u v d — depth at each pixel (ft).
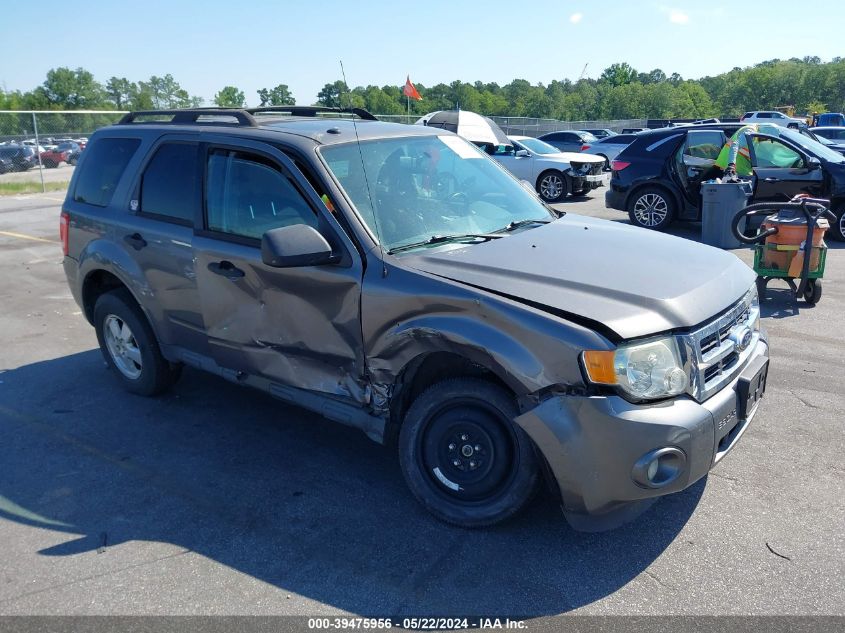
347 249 11.63
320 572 10.34
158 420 15.72
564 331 9.60
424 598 9.73
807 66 347.36
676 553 10.61
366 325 11.44
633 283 10.50
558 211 15.38
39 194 67.26
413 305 10.84
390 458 13.84
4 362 19.84
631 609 9.43
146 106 299.58
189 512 12.04
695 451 9.75
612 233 13.19
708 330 10.25
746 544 10.78
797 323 21.98
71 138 94.73
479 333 10.21
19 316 24.66
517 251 11.69
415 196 12.98
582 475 9.69
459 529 11.31
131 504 12.34
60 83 274.77
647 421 9.43
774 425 14.80
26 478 13.32
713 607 9.43
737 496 12.11
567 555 10.60
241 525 11.60
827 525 11.22
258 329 13.08
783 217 23.71
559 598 9.68
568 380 9.58
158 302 15.10
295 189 12.42
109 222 15.93
